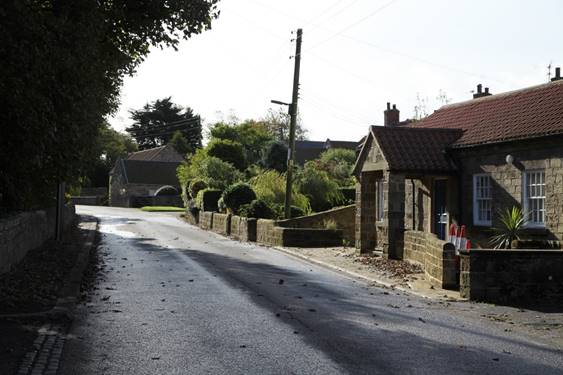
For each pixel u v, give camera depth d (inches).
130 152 3698.3
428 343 320.2
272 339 319.3
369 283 569.0
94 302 422.6
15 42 411.8
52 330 331.9
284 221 1033.5
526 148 682.8
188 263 673.0
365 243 827.4
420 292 512.7
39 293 420.8
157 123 3737.7
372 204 833.5
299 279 574.6
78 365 268.8
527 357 297.1
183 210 2206.0
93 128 564.1
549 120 677.9
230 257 761.6
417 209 874.8
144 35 627.2
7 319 347.6
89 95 506.6
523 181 689.6
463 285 490.0
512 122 745.0
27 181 540.1
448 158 784.9
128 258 717.3
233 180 1732.3
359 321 373.4
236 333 332.8
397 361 281.0
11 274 486.6
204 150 1955.0
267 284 527.2
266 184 1332.4
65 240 860.6
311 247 932.6
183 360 278.1
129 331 335.3
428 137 802.8
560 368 277.0
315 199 1390.3
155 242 955.3
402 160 756.6
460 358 290.4
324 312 400.2
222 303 425.7
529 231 668.1
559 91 764.6
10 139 447.8
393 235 749.3
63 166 499.5
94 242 925.8
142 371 261.1
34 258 605.0
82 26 480.4
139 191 2842.0
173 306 411.5
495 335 348.5
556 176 643.5
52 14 484.4
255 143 2304.4
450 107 989.2
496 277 481.1
